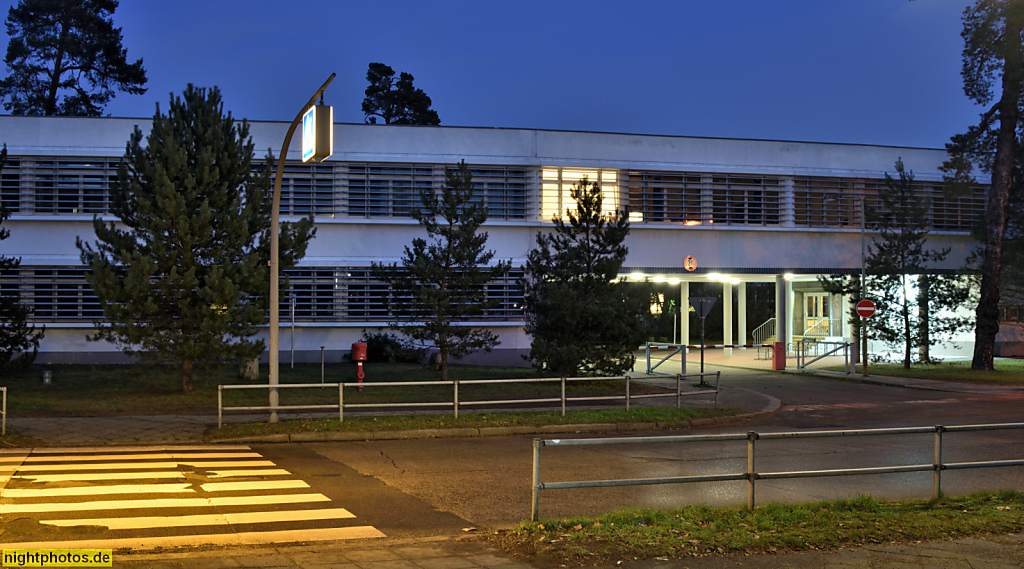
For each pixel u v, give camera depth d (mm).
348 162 29547
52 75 47438
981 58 28672
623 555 6402
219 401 14492
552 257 23219
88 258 18578
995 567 6066
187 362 19219
